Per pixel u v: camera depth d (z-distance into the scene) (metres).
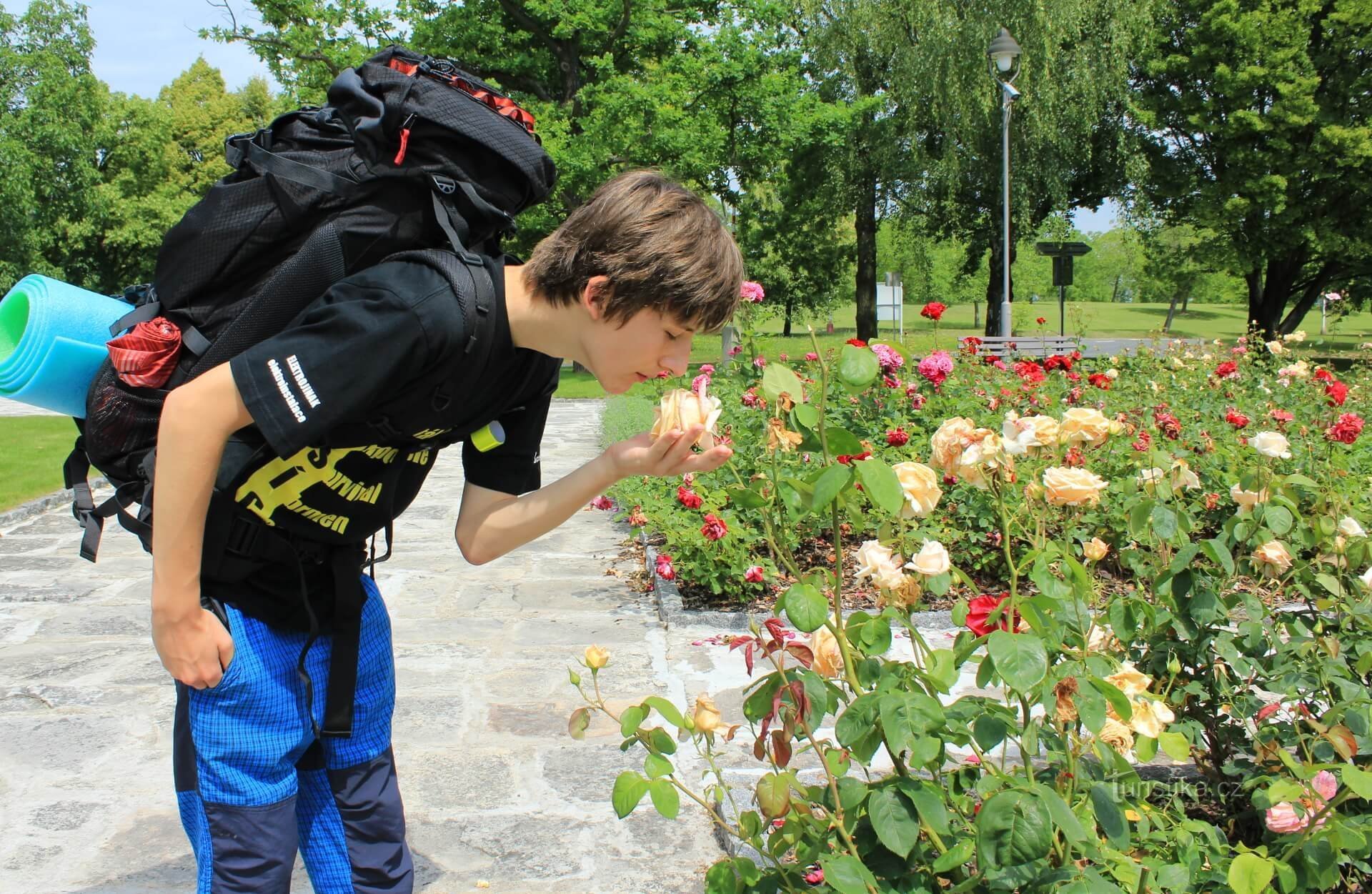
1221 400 7.43
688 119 22.31
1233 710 2.42
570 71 24.28
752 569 3.79
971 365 8.16
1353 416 4.76
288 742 1.69
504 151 1.55
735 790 3.00
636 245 1.47
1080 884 1.47
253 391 1.39
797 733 1.63
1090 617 1.99
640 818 2.91
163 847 2.78
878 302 16.67
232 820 1.66
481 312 1.49
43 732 3.55
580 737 1.72
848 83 25.97
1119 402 7.15
